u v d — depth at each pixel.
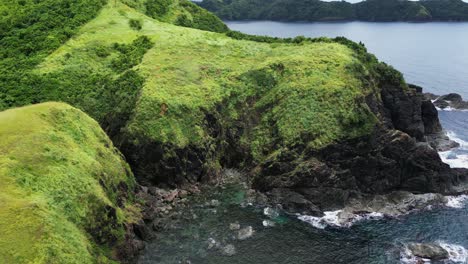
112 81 86.62
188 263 53.09
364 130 71.69
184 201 68.50
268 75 89.31
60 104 65.56
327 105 77.31
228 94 85.69
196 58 94.19
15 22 107.88
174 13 130.38
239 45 101.94
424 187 70.19
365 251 56.09
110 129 78.69
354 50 97.25
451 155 85.88
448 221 62.88
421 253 54.72
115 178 61.56
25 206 44.59
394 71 90.31
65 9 111.38
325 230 60.84
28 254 40.56
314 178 67.50
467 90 136.62
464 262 53.62
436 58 190.25
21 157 51.12
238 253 55.38
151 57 92.56
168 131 74.75
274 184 69.62
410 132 86.94
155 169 72.31
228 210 65.94
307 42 103.06
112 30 104.81
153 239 58.38
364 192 70.00
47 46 97.56
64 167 53.03
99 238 50.84
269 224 62.03
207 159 76.62
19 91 83.94
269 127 80.12
